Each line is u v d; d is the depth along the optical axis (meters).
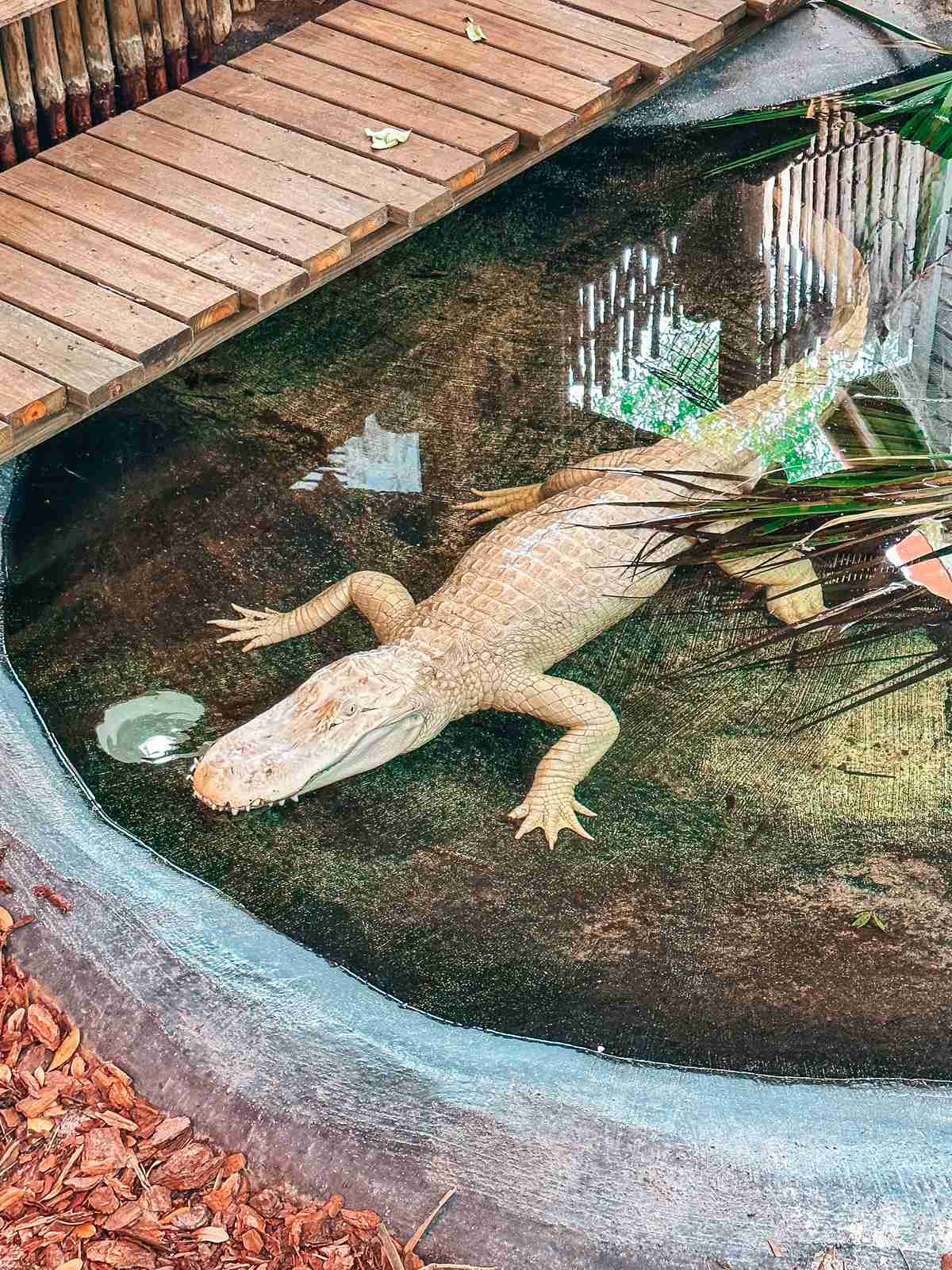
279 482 4.84
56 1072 3.16
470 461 4.93
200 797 3.81
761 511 4.17
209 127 5.56
